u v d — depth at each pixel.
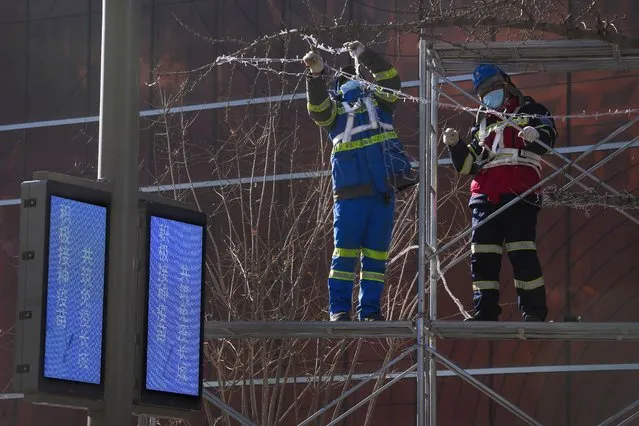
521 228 16.67
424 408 16.08
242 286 25.36
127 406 11.26
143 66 29.47
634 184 25.41
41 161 31.05
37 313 10.82
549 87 26.39
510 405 16.88
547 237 26.14
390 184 16.67
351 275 16.67
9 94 31.52
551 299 25.97
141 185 28.55
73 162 30.78
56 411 29.75
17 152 31.27
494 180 16.72
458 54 17.75
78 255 11.17
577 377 25.58
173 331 11.98
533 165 16.80
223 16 29.16
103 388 11.20
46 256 10.92
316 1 28.17
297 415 24.20
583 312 25.70
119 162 11.55
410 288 24.19
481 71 17.09
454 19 15.74
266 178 26.44
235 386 25.16
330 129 16.94
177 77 29.16
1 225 31.06
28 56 31.56
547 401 25.70
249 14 28.89
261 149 26.97
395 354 26.31
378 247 16.72
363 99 16.95
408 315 24.88
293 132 27.17
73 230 11.16
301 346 25.09
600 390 25.39
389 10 25.78
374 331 16.61
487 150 16.89
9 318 30.50
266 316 25.00
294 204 25.61
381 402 26.36
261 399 25.91
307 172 26.44
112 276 11.35
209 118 28.52
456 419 26.19
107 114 11.62
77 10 31.36
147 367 11.64
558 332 16.27
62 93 31.14
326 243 25.53
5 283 30.72
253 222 26.52
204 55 29.12
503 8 17.16
